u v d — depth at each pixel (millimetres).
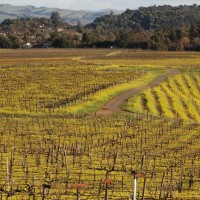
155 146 72625
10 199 43062
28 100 118062
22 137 75188
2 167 56219
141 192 47094
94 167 54938
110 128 87375
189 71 199500
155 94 136625
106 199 40250
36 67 197500
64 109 106750
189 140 78688
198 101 133875
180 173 54875
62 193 45781
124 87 145125
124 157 63500
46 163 58531
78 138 77312
